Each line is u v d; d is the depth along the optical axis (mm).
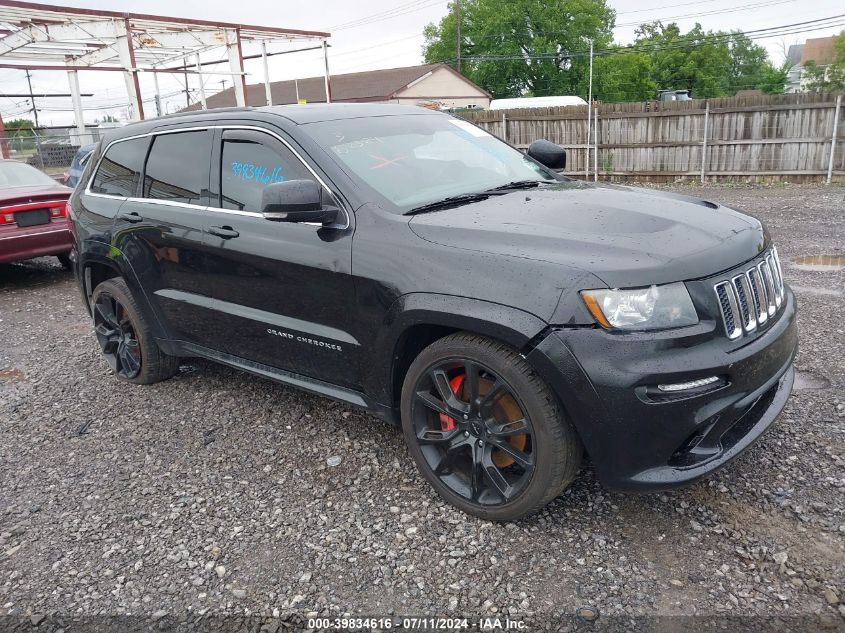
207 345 4164
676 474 2545
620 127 16594
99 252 4570
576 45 54406
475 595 2498
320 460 3572
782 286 3154
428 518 2984
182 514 3158
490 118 18375
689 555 2621
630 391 2414
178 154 4086
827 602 2332
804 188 13516
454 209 3135
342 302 3152
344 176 3242
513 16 53250
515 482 2855
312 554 2799
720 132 15242
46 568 2832
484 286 2629
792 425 3508
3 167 8688
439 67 44344
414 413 3043
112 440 3992
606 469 2568
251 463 3594
